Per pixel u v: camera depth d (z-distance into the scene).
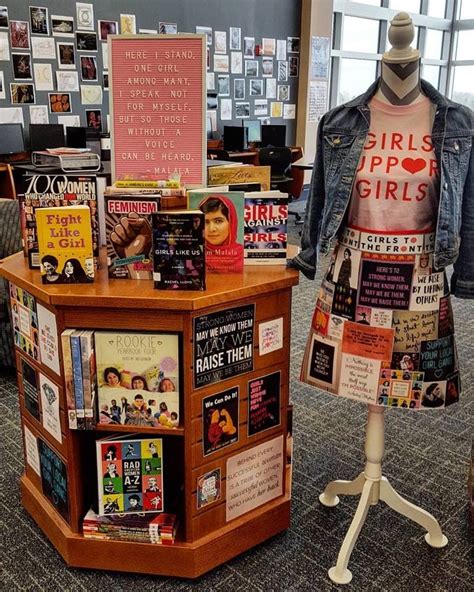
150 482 1.87
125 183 1.93
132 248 1.78
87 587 1.85
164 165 2.06
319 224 1.88
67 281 1.76
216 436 1.82
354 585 1.86
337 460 2.57
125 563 1.88
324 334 1.87
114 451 1.83
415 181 1.65
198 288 1.69
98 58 6.98
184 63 1.98
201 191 1.83
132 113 2.05
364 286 1.75
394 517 2.20
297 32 8.98
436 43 11.20
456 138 1.64
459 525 2.15
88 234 1.73
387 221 1.69
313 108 9.35
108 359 1.72
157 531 1.84
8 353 3.23
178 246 1.66
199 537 1.88
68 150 5.17
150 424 1.77
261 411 1.93
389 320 1.75
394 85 1.64
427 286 1.72
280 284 1.81
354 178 1.71
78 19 6.70
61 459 1.89
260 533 2.01
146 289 1.71
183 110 2.01
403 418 2.94
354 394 1.85
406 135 1.67
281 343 1.92
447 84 11.58
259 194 1.87
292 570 1.92
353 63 10.07
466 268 1.81
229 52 8.18
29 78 6.47
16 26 6.26
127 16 7.09
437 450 2.65
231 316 1.76
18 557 1.97
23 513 2.19
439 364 1.79
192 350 1.69
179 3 7.50
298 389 3.24
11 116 6.42
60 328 1.73
